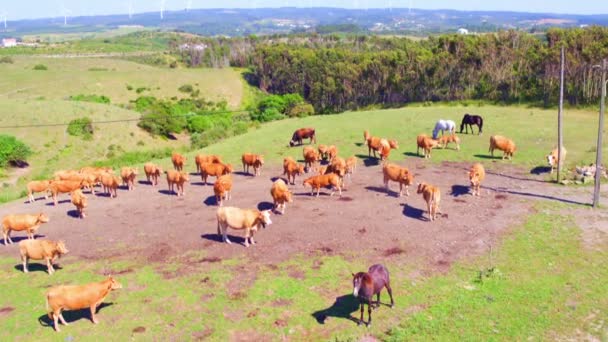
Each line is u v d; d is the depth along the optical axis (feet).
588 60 198.18
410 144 120.57
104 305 47.73
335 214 72.69
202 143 162.91
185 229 69.10
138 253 61.00
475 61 246.47
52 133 196.95
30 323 44.86
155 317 45.37
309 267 54.85
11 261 59.88
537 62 220.84
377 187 86.89
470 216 70.54
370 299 43.04
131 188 95.25
